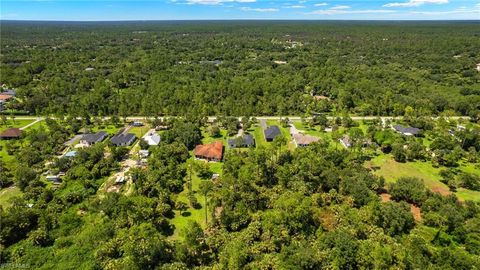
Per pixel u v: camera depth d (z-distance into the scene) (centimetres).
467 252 6100
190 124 11731
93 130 12225
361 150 10212
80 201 7588
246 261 5684
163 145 10194
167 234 6631
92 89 17275
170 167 8650
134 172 8331
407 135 11675
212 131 11888
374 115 14250
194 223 6197
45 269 5512
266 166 8412
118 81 18000
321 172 8288
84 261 5675
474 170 9406
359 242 5909
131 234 5916
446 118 13675
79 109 13525
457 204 7206
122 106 13538
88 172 8488
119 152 9762
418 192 7538
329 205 7531
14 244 6144
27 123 12875
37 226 6550
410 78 19462
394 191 7800
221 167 9431
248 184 7712
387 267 5412
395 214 6588
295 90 17325
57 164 8831
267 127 12450
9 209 6650
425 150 10156
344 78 19125
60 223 6700
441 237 6362
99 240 6081
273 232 6147
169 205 7269
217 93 16288
